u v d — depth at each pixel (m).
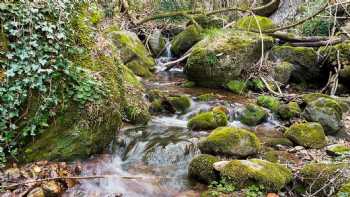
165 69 6.48
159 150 3.15
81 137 2.84
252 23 6.61
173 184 2.75
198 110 4.32
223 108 4.21
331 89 5.31
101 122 2.93
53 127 2.75
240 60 5.35
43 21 2.76
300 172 2.74
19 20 2.66
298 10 7.58
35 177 2.51
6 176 2.46
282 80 5.63
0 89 2.54
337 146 3.29
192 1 8.99
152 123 3.85
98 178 2.71
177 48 7.07
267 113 4.17
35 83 2.65
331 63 5.59
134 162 3.08
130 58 5.97
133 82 4.39
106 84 3.10
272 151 3.26
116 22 6.70
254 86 5.36
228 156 3.00
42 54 2.72
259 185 2.55
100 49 3.25
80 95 2.81
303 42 6.24
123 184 2.71
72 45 2.96
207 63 5.28
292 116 4.13
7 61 2.60
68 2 3.00
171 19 8.41
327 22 6.70
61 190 2.50
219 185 2.59
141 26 7.62
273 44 6.06
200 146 3.14
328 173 2.61
